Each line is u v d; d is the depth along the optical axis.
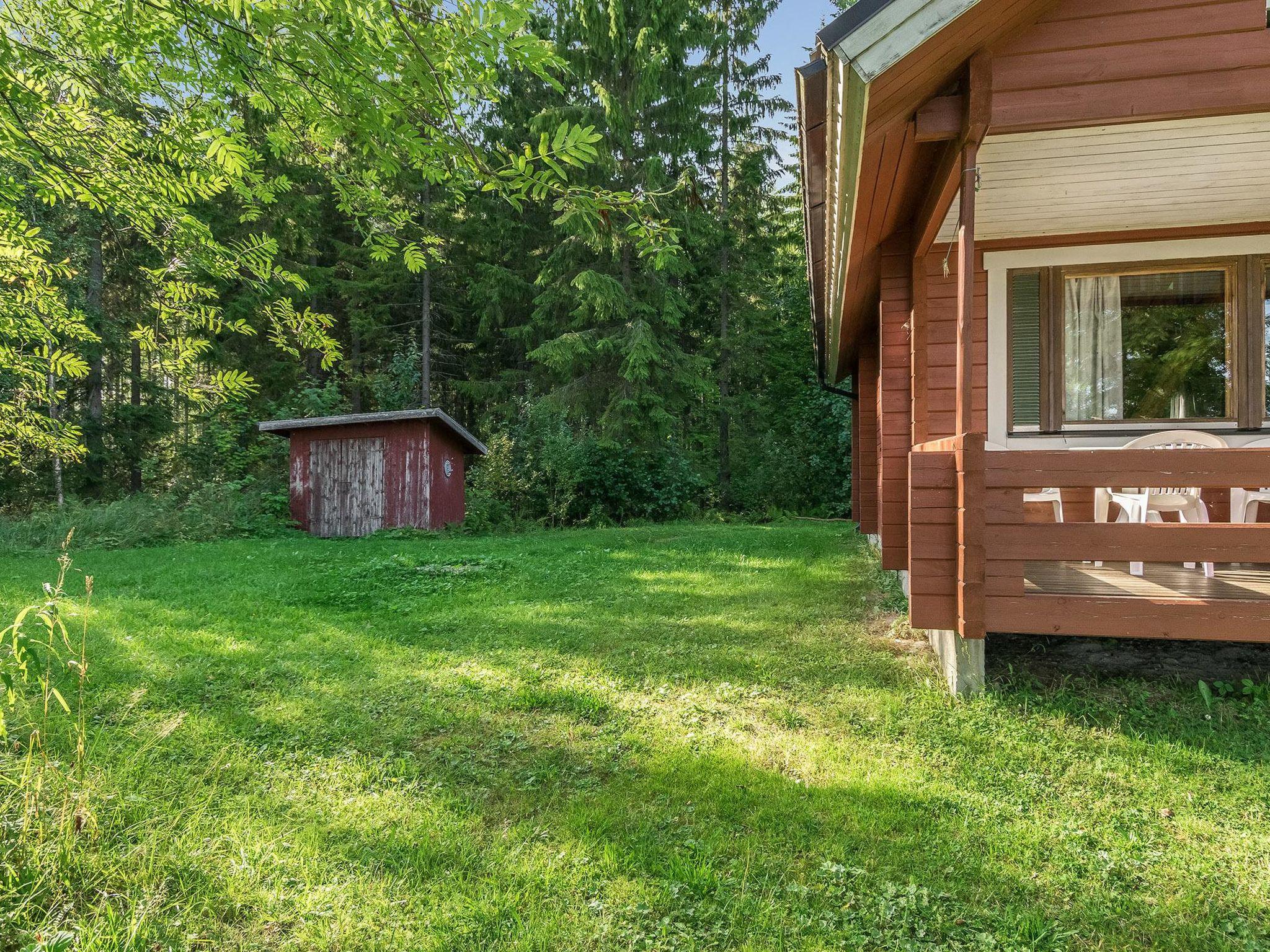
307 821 2.82
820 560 9.74
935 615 4.03
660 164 18.56
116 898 2.27
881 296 6.22
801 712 4.00
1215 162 4.42
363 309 23.08
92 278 14.90
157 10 2.16
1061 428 5.82
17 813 2.62
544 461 17.86
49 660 2.66
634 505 18.42
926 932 2.21
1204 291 5.68
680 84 19.66
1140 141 4.11
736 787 3.12
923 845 2.67
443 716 3.94
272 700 4.21
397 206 2.98
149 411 17.56
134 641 5.28
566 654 5.16
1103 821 2.83
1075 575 4.91
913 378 5.74
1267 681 4.03
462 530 15.77
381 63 2.16
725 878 2.46
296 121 2.56
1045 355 5.84
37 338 3.05
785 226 27.27
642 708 4.09
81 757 2.79
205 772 3.21
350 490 15.22
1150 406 5.76
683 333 24.17
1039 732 3.62
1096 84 3.60
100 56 2.40
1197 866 2.53
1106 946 2.16
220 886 2.37
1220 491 5.75
